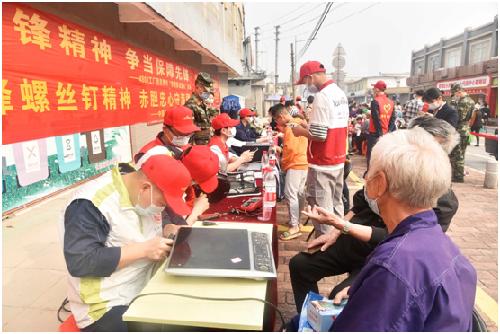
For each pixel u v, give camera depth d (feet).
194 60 28.68
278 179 14.93
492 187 20.95
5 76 7.91
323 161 10.37
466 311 3.33
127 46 14.85
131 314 4.15
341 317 3.58
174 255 4.94
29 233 12.76
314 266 7.52
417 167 3.45
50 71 9.57
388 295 3.24
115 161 19.43
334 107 10.00
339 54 28.30
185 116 9.20
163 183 4.87
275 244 8.10
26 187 14.56
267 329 6.14
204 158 6.86
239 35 46.91
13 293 9.24
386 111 21.57
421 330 3.18
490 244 13.00
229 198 9.39
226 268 4.67
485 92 72.08
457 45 95.30
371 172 3.86
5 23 7.89
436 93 19.99
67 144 16.33
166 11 11.83
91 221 4.94
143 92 16.83
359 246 7.18
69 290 5.19
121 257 4.95
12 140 8.17
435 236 3.54
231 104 17.85
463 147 22.17
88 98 11.67
